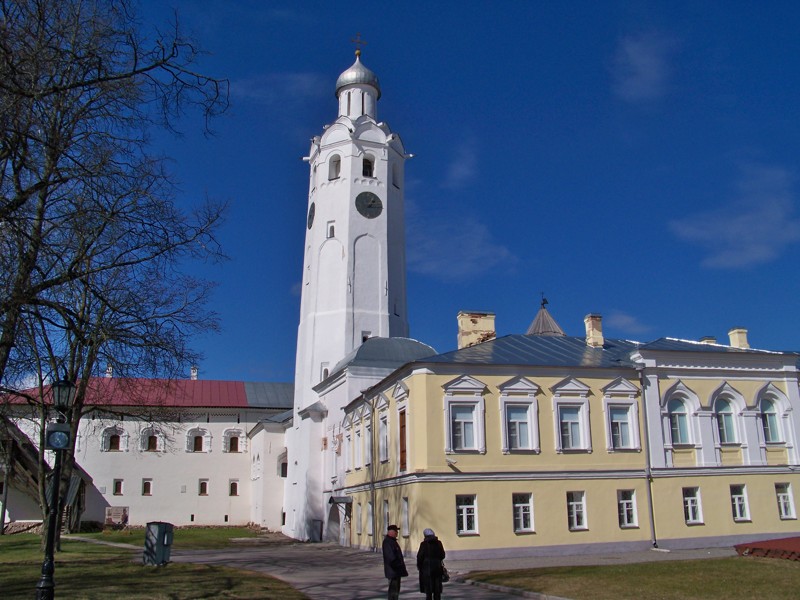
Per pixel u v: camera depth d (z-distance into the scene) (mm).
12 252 15055
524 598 19453
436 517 30469
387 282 56469
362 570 28000
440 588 16859
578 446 33469
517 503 31797
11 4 13609
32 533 51312
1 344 15484
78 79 14594
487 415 32438
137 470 66562
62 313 16781
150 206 17766
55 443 15461
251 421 70625
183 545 43875
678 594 18359
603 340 39938
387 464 35469
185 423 68938
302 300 59625
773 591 18531
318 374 54312
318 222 58281
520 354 35469
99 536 52062
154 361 20266
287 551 38844
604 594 18625
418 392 32062
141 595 18812
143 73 13844
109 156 16969
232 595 19359
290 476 56969
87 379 28625
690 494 34562
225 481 68562
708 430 35625
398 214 59750
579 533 32031
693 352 36281
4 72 12828
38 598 14430
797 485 36188
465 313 40906
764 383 37250
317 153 60500
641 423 34625
